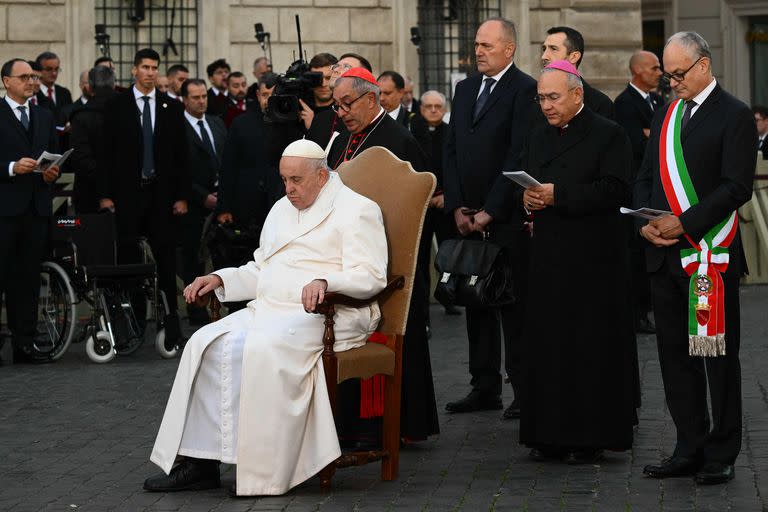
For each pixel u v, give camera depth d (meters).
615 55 39.16
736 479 12.99
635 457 14.11
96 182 23.02
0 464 14.12
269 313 13.26
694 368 13.21
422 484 13.05
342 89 15.05
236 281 13.60
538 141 14.44
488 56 16.61
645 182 13.53
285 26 35.62
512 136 16.39
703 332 12.67
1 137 21.34
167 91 30.22
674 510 11.89
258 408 12.53
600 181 14.00
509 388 18.56
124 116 22.72
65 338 21.42
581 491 12.65
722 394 12.91
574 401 13.87
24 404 17.69
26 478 13.48
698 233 12.75
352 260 13.04
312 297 12.55
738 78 47.06
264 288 13.41
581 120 14.18
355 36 36.25
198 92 26.05
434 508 12.10
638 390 14.98
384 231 13.40
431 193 13.54
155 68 22.92
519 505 12.16
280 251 13.49
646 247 13.25
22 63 21.59
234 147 22.84
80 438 15.43
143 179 22.69
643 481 13.02
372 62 36.53
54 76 28.45
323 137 16.23
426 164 15.28
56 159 21.08
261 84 22.91
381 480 13.25
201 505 12.33
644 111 23.67
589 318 13.92
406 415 14.36
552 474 13.41
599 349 13.90
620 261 14.10
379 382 13.70
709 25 47.16
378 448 14.22
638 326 23.77
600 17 38.94
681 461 13.13
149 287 22.12
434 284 28.72
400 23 36.53
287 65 35.69
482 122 16.67
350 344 13.05
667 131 13.11
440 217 24.80
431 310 27.62
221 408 12.67
